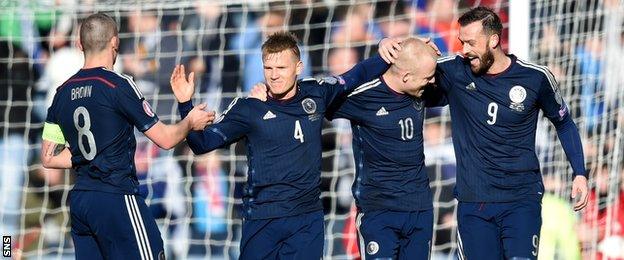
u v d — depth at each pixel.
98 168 20.36
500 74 21.22
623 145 30.17
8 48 34.69
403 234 21.92
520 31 25.38
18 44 34.62
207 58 34.91
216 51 34.81
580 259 29.11
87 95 20.27
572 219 29.19
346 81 21.30
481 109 21.33
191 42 34.91
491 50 20.91
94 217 20.44
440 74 21.67
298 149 20.92
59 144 21.17
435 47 21.39
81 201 20.53
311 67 34.38
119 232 20.45
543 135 29.53
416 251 21.98
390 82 21.42
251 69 34.75
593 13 29.33
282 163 20.94
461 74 21.45
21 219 33.44
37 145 34.38
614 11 29.44
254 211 21.19
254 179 21.09
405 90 21.28
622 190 30.03
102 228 20.47
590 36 29.38
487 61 20.92
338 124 33.41
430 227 22.02
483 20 20.73
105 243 20.64
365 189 21.92
